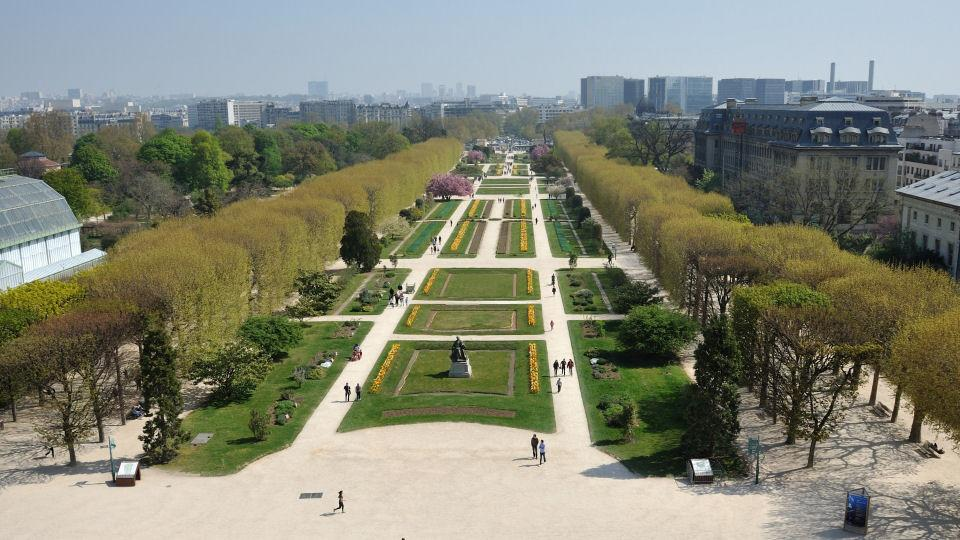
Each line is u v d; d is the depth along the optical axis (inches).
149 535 4303.6
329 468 5123.0
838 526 4261.8
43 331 5531.5
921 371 4611.2
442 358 7357.3
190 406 6264.8
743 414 5900.6
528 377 6771.7
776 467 5017.2
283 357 7342.5
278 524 4404.5
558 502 4603.8
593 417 5885.8
